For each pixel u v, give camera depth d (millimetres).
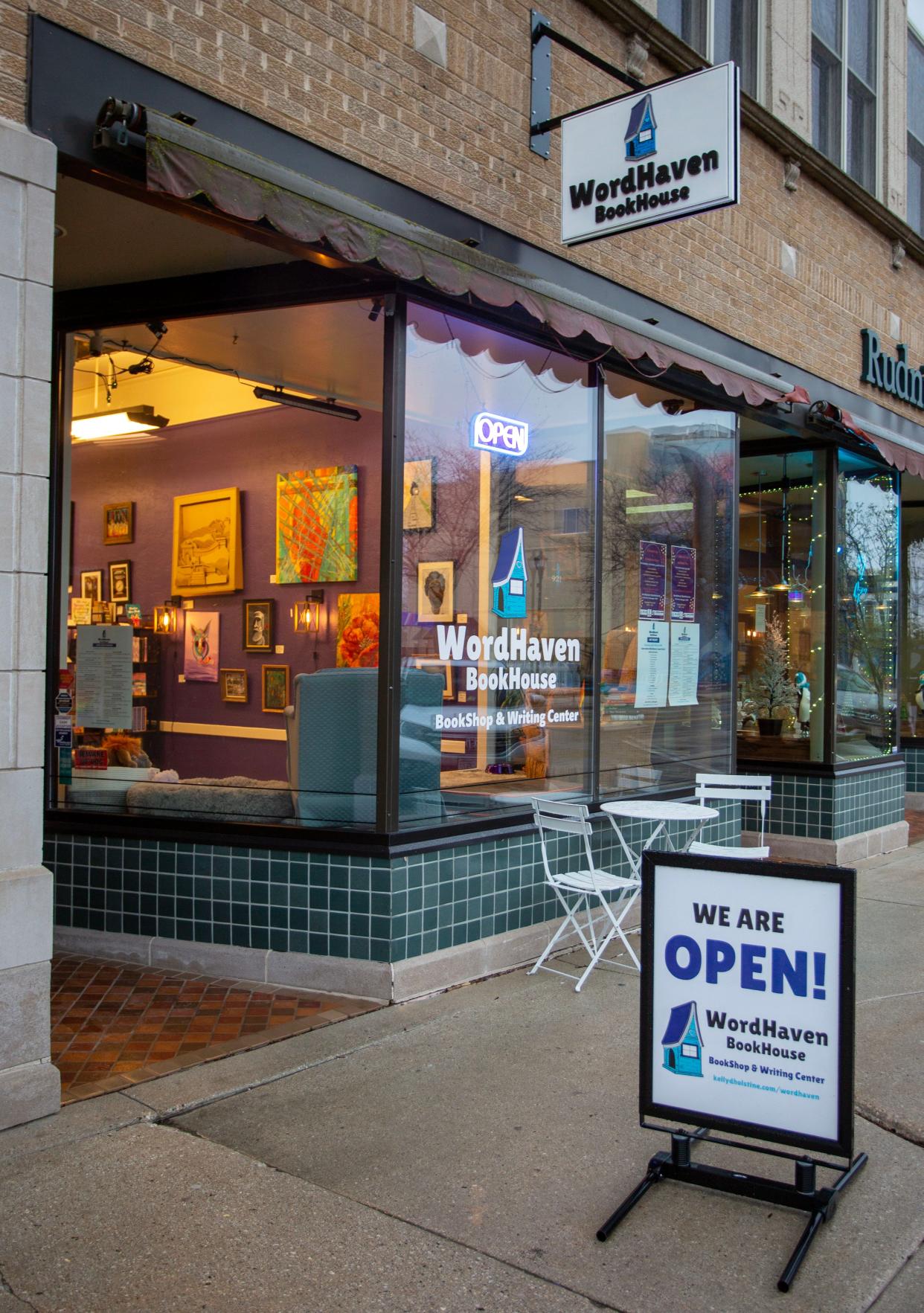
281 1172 3719
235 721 6770
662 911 3658
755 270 8750
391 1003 5383
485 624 6234
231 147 4516
